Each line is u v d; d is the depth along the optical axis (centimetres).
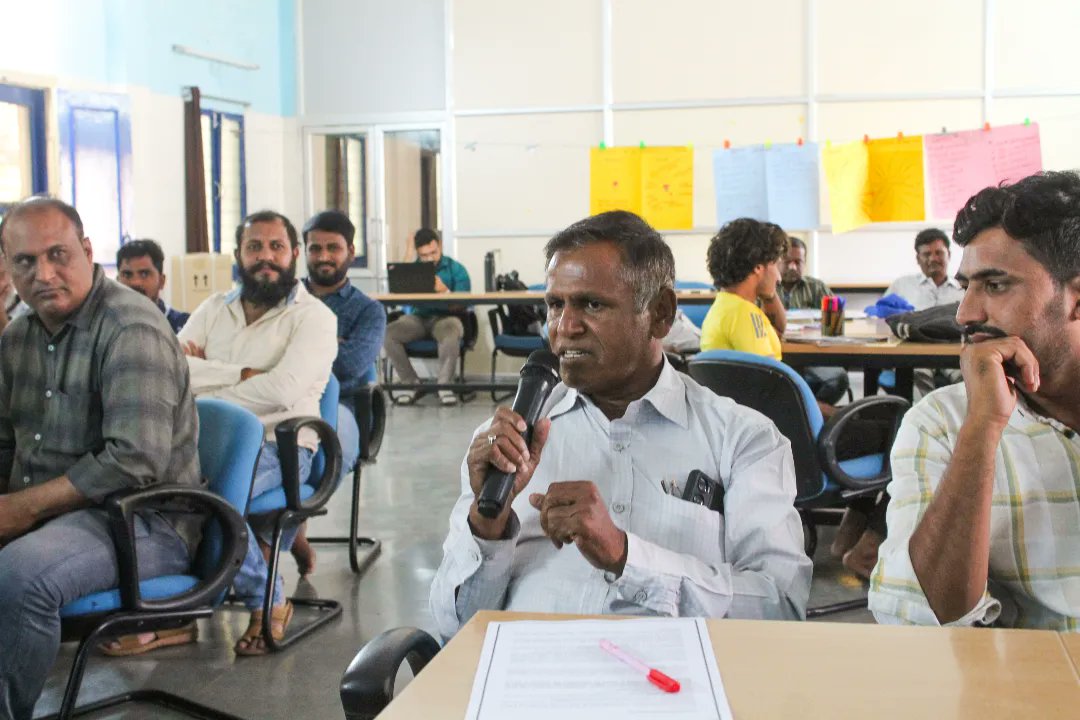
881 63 809
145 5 725
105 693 256
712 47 825
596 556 131
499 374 866
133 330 223
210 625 308
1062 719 87
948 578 124
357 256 898
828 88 816
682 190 780
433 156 877
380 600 331
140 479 215
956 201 710
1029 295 124
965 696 91
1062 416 132
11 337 235
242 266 324
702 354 295
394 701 93
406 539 404
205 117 796
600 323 140
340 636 299
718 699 91
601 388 146
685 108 832
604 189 790
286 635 296
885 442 305
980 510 124
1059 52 788
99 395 226
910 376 397
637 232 142
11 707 200
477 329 783
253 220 325
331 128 891
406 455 565
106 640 283
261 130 869
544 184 855
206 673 271
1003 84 798
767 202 795
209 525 233
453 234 871
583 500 130
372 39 877
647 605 133
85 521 213
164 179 754
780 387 281
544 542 147
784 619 143
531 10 844
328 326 326
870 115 813
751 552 144
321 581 352
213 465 238
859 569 335
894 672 97
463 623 143
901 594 129
